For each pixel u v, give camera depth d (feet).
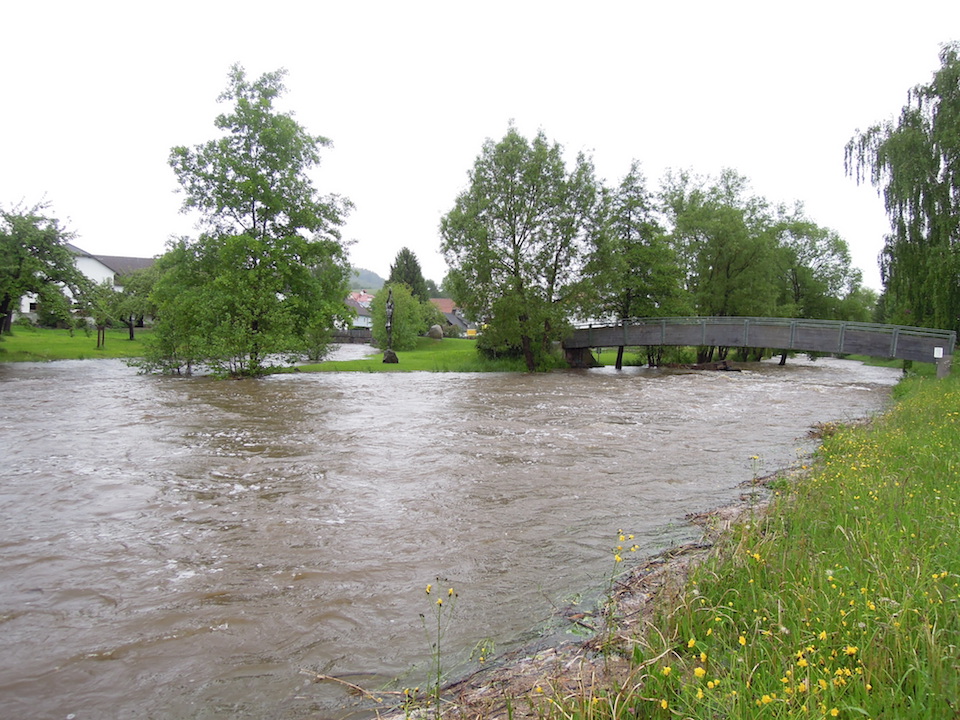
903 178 83.61
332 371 103.19
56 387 68.23
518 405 59.47
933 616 10.85
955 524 16.15
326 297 106.42
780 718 8.09
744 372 117.29
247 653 13.67
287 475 29.99
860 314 175.94
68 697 12.00
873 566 13.10
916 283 88.12
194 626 14.93
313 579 17.79
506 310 108.58
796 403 64.23
